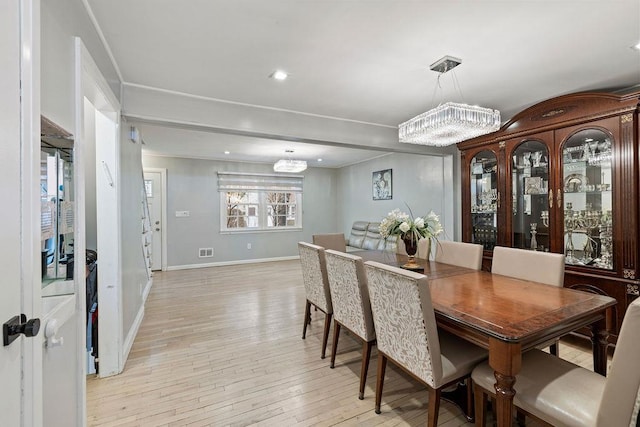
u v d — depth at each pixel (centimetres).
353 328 204
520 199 313
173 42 191
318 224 745
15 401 79
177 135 420
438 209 463
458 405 183
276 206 701
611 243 244
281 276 534
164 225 589
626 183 231
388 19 169
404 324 154
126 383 209
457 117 216
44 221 108
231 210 656
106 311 220
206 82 250
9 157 78
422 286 140
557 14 165
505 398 124
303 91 271
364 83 255
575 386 126
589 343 264
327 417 174
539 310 149
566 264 268
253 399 192
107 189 223
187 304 379
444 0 154
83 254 139
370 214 633
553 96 290
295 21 171
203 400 191
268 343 272
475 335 139
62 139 125
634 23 173
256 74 237
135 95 252
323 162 675
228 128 292
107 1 153
